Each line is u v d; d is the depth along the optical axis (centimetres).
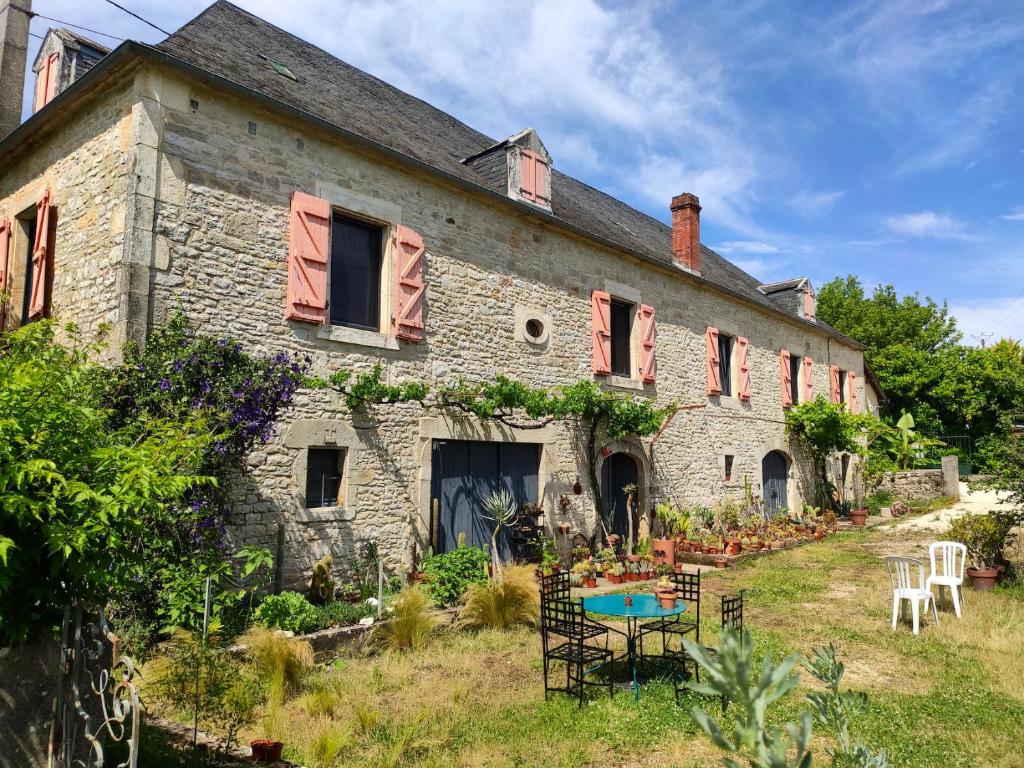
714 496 1374
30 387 274
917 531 1459
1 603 256
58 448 272
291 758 392
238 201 700
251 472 676
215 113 690
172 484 295
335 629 608
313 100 830
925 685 532
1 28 867
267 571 678
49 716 275
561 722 456
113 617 540
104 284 652
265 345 705
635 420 1116
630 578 962
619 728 447
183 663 432
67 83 866
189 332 646
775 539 1286
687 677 550
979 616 718
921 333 2778
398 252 827
